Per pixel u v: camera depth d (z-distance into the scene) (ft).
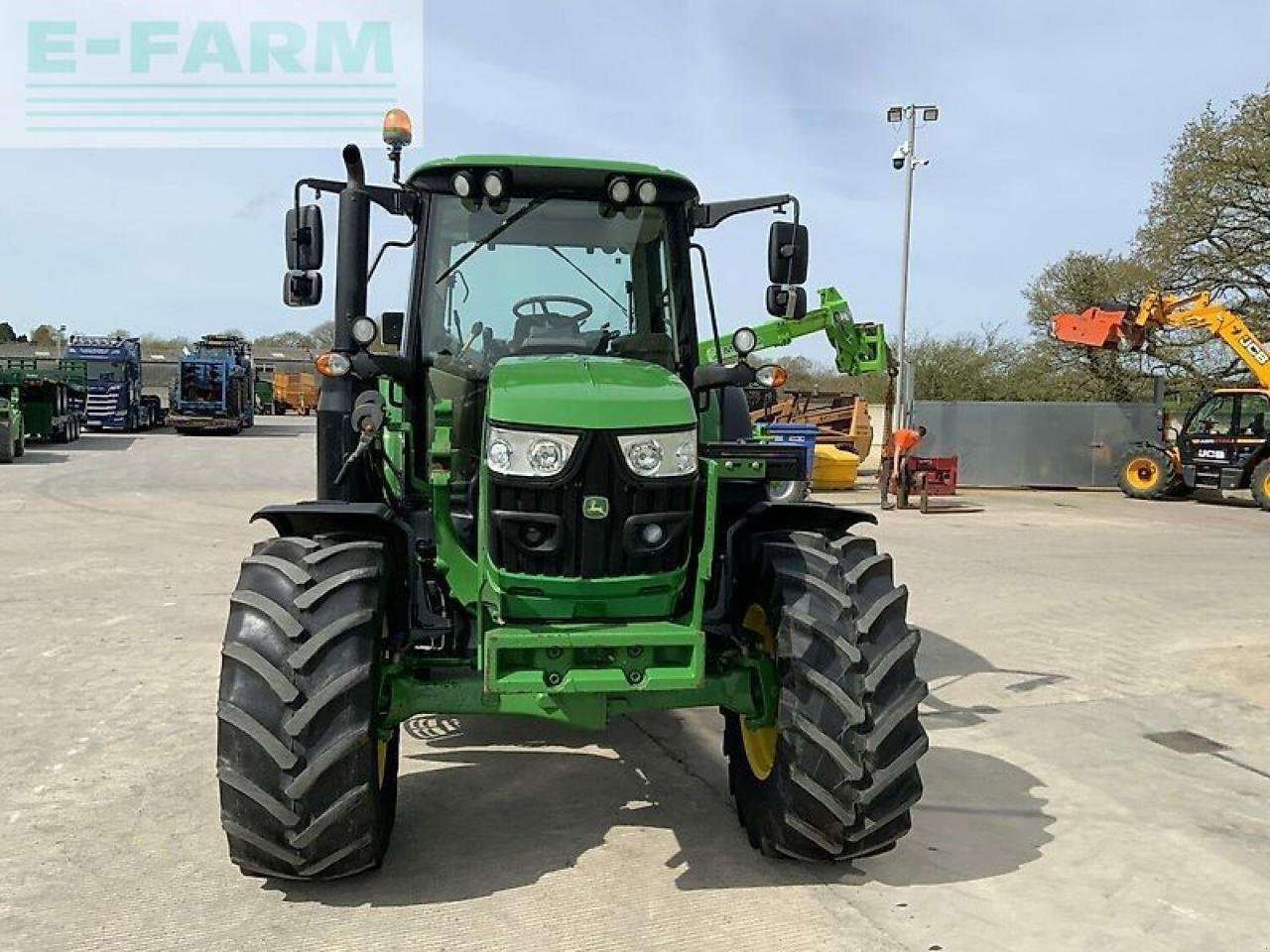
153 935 10.59
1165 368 86.33
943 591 30.58
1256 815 14.57
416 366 14.10
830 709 11.57
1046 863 12.88
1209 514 55.77
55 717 17.40
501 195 13.78
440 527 12.01
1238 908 11.82
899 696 11.80
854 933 10.97
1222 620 27.30
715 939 10.77
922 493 53.26
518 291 14.33
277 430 121.39
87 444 90.38
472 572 12.05
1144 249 85.35
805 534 13.00
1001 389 105.50
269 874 11.12
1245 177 79.41
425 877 12.05
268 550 11.84
